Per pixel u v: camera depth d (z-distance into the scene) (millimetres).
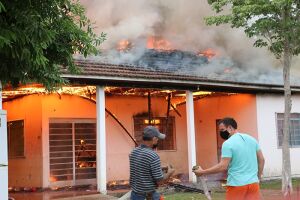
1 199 6949
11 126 15859
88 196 12461
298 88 17875
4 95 14727
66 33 8039
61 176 14852
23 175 15133
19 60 7086
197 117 18797
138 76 13609
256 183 5340
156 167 5480
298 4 12367
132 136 16641
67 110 15109
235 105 17750
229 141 5359
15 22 6715
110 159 15945
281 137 17906
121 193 13102
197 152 18625
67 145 15070
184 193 13445
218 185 14602
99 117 13305
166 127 16500
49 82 8289
